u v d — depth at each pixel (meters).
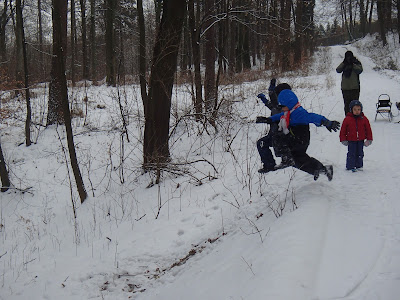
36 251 6.48
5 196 8.90
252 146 9.07
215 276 4.04
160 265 5.25
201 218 6.22
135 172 9.03
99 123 13.02
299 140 5.41
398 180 5.78
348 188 5.73
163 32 8.49
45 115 14.12
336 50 47.88
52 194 8.91
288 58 24.33
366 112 12.56
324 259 3.76
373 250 3.89
